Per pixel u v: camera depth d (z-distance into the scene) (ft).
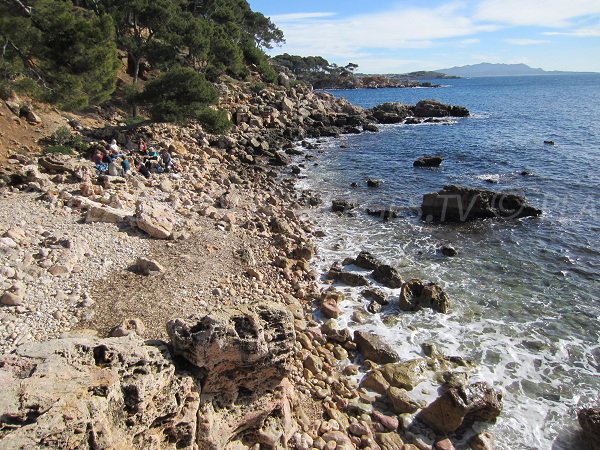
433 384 41.98
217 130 142.31
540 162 134.41
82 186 70.49
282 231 75.66
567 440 36.55
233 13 295.89
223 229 69.72
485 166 132.46
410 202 100.32
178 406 26.32
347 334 48.47
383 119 247.29
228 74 241.14
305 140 182.50
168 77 130.21
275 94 225.76
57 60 91.56
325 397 39.27
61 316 40.98
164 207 71.72
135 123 129.18
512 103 374.63
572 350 47.88
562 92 534.37
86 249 53.06
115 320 41.81
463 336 50.14
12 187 69.72
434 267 67.97
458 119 252.42
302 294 56.65
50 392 20.61
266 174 121.39
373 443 35.27
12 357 23.12
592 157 137.39
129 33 177.27
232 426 29.45
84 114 128.77
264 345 29.25
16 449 17.52
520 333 50.78
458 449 35.68
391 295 58.70
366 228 84.89
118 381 23.50
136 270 51.78
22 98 104.37
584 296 59.11
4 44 82.48
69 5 103.65
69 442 19.03
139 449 23.72
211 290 50.24
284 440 32.17
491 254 72.64
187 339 27.68
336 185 115.14
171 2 187.62
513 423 38.17
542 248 74.49
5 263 46.21
